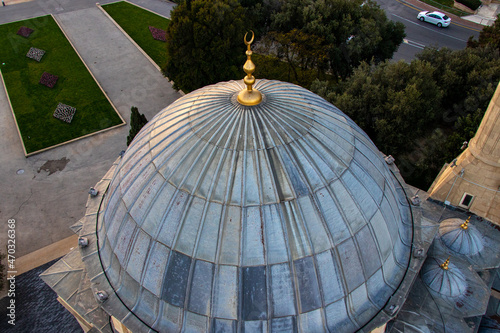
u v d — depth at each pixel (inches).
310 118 666.2
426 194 1093.8
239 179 597.6
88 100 2001.7
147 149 685.9
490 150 920.3
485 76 1584.6
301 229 596.1
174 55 1785.2
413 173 1541.6
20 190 1556.3
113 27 2608.3
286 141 625.0
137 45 2407.7
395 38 2031.3
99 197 870.4
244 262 588.1
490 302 922.1
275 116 647.1
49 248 1350.9
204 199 601.0
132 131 1558.8
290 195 598.5
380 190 697.0
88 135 1790.1
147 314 660.7
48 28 2610.7
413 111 1469.0
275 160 609.3
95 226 805.2
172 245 609.6
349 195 634.8
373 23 1825.8
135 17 2711.6
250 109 648.4
